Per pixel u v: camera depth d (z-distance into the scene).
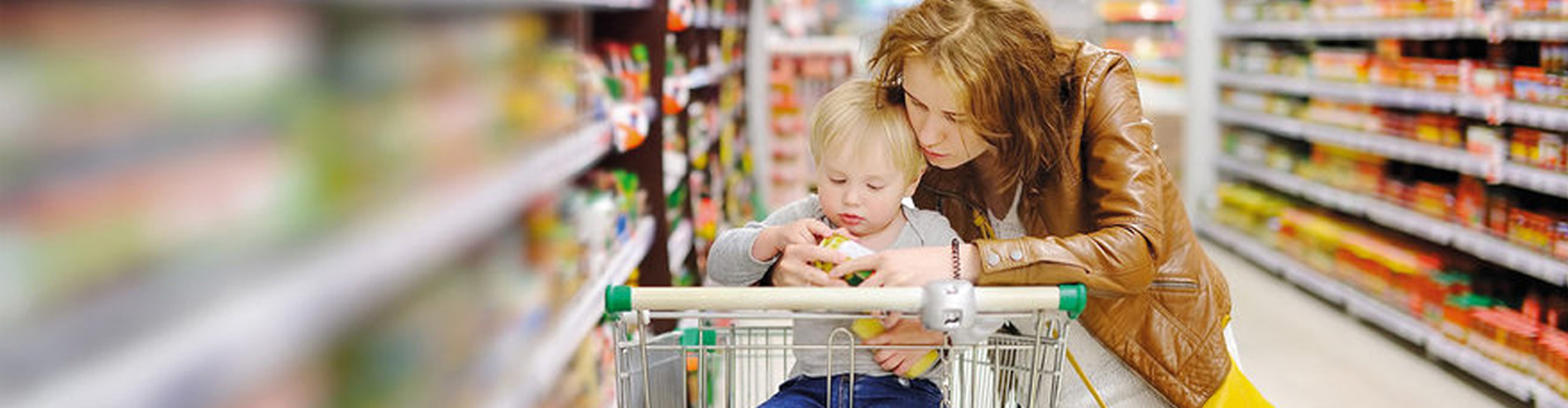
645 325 1.82
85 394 0.98
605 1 3.29
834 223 2.15
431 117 1.86
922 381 2.09
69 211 1.05
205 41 1.25
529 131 2.40
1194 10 7.72
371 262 1.51
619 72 3.94
